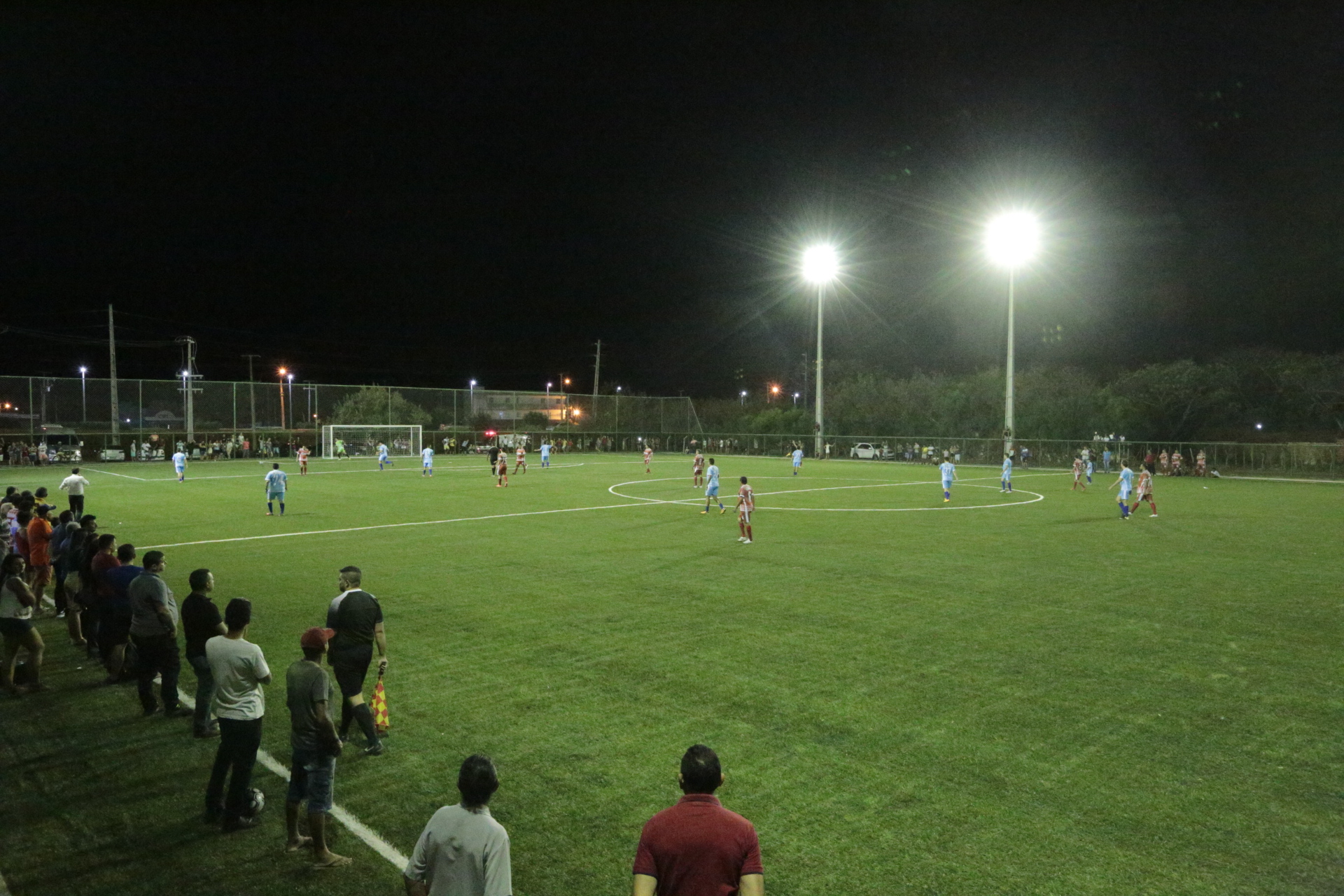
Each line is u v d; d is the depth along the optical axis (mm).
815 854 5246
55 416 53188
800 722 7559
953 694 8312
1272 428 56500
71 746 7316
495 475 42219
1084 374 63375
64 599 12797
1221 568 15406
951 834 5504
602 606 12320
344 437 63031
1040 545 18328
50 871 5215
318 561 16344
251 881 5078
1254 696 8250
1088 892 4805
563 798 6074
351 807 6027
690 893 3152
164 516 24141
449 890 3621
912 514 24703
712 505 27344
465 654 9805
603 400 76625
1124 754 6828
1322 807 5875
